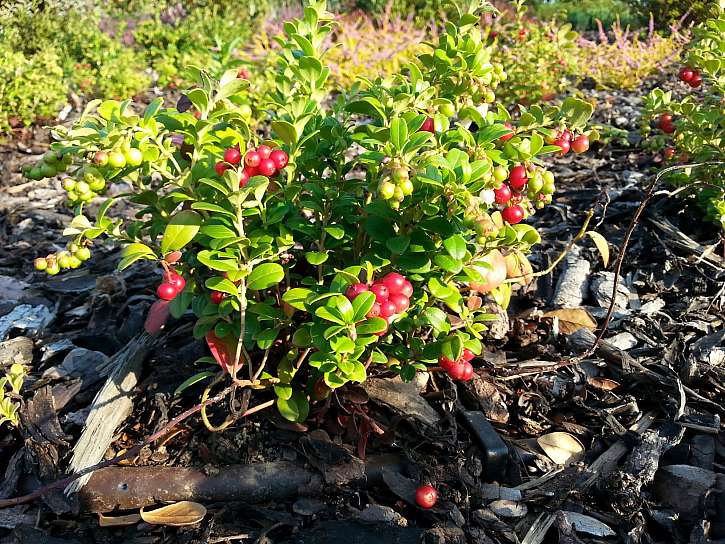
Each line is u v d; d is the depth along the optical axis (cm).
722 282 37
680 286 37
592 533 24
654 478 26
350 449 26
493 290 29
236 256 23
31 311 37
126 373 29
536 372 30
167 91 104
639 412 29
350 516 24
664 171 27
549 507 25
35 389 30
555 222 45
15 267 45
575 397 29
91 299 38
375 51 104
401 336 27
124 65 101
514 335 33
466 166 21
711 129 39
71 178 22
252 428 26
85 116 23
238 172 22
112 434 26
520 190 24
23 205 56
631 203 45
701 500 24
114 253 44
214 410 27
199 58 109
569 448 27
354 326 20
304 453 25
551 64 79
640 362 32
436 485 25
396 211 23
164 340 32
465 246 22
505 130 23
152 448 26
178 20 129
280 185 25
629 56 88
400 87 26
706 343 33
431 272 25
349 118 28
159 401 28
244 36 131
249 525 24
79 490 24
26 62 81
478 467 26
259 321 25
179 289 24
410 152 21
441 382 29
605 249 29
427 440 26
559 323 34
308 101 26
